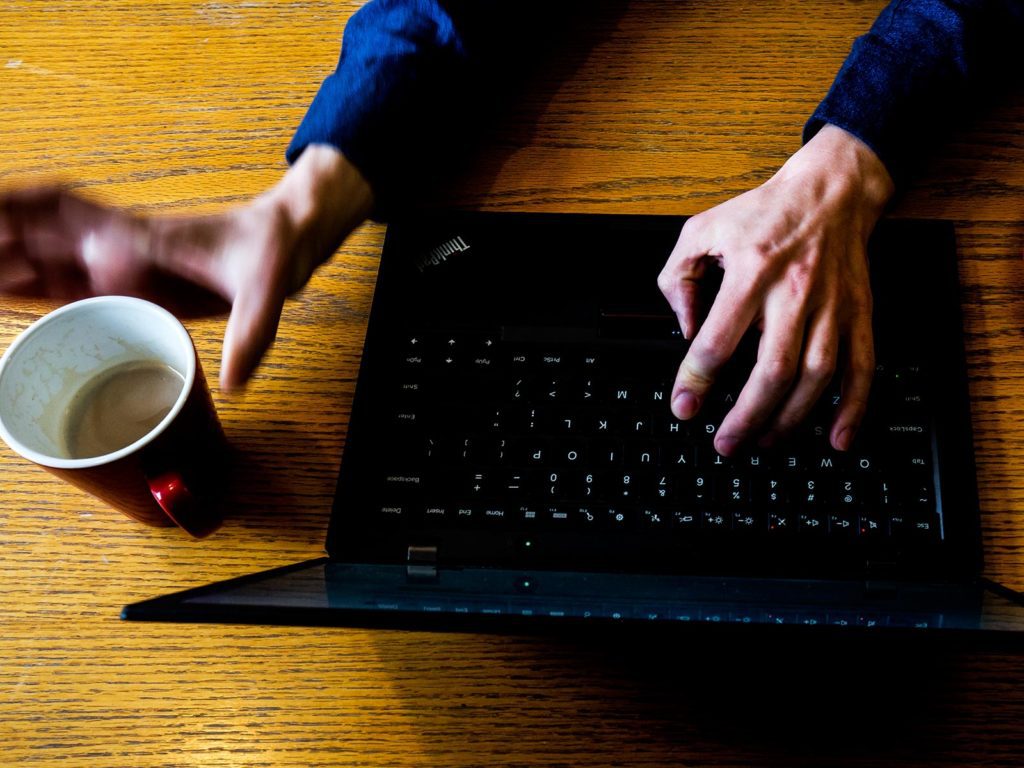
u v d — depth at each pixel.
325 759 0.51
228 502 0.58
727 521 0.54
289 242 0.56
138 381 0.54
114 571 0.56
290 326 0.64
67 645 0.54
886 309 0.60
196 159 0.70
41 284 0.56
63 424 0.53
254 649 0.54
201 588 0.42
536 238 0.64
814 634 0.39
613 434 0.57
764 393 0.55
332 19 0.77
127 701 0.52
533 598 0.47
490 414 0.57
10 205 0.52
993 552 0.55
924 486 0.54
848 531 0.53
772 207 0.61
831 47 0.74
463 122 0.69
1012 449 0.58
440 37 0.67
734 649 0.54
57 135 0.72
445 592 0.48
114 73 0.75
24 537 0.57
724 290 0.59
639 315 0.61
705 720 0.52
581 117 0.71
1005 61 0.68
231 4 0.77
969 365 0.61
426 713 0.52
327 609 0.39
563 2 0.75
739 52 0.74
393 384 0.58
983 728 0.51
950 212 0.66
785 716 0.52
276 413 0.61
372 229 0.68
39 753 0.51
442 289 0.62
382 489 0.55
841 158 0.63
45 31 0.77
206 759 0.51
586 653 0.54
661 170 0.69
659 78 0.73
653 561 0.53
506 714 0.52
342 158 0.61
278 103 0.73
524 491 0.55
